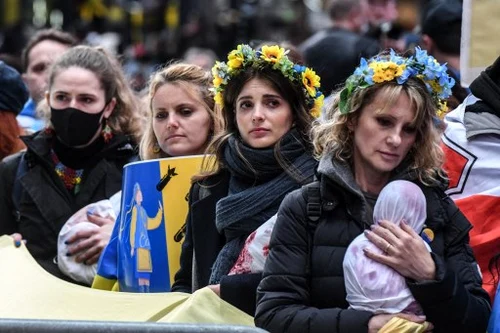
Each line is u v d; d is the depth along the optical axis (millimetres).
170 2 35906
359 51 16938
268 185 10242
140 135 13578
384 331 9031
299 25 30172
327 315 9164
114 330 8164
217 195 10648
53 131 13406
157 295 10508
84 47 13586
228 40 29312
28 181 13297
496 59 11039
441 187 9586
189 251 10844
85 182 13297
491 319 9398
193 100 11773
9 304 11125
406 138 9516
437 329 9203
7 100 14797
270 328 9320
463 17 11508
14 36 27828
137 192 11430
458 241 9477
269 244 9609
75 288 11016
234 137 10578
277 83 10367
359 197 9391
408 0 18500
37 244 13188
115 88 13477
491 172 10828
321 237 9398
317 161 10297
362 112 9484
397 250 9133
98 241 12633
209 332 8062
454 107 13531
